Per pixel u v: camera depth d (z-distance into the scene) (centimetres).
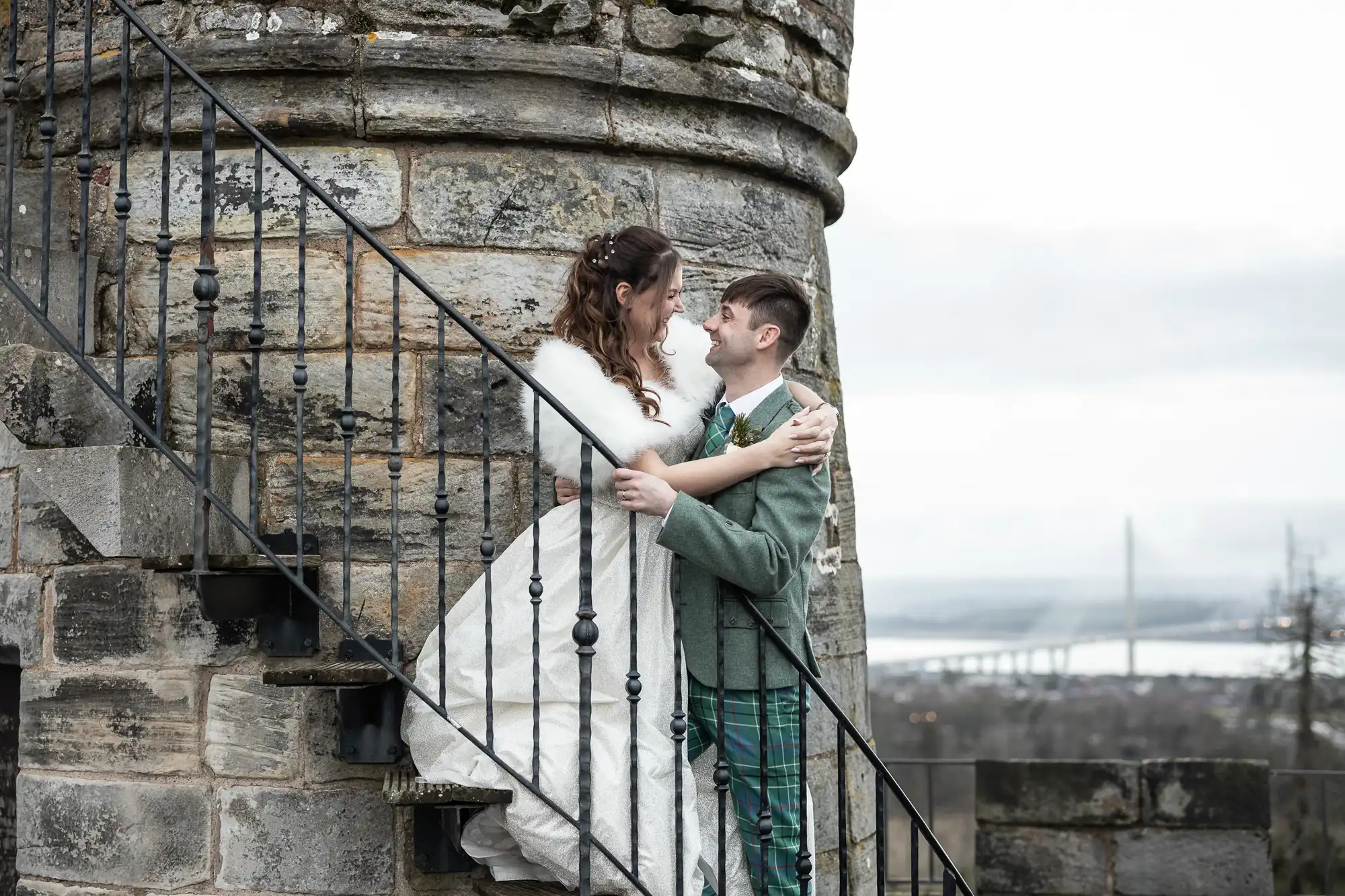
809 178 409
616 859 272
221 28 349
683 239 373
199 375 284
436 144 352
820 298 427
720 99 375
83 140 293
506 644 289
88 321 355
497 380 346
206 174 285
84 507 297
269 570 299
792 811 293
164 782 338
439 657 286
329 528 338
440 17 350
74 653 348
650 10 367
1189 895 566
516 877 303
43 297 291
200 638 338
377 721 322
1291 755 1587
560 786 276
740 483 289
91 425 325
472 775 283
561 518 299
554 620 289
